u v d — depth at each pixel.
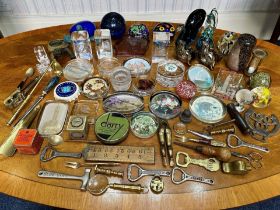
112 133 0.73
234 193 0.65
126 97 0.84
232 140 0.75
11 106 0.81
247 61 0.91
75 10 1.57
